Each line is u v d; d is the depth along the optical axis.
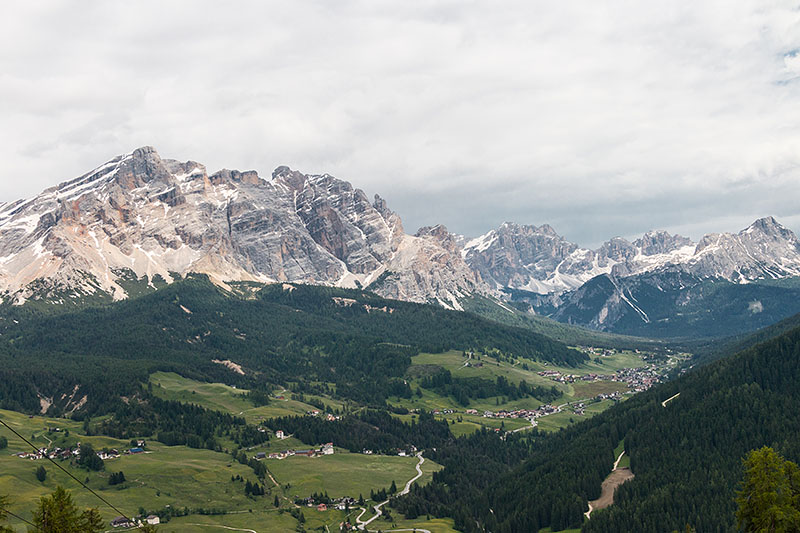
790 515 150.00
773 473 156.62
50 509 172.00
